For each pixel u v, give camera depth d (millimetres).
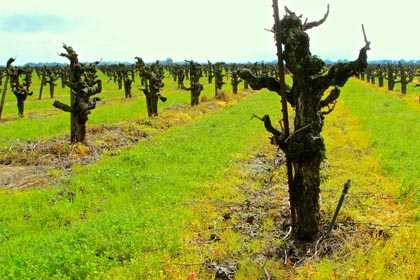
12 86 31688
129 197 11125
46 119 28766
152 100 27859
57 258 6898
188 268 7055
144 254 7375
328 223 8734
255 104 36531
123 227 8234
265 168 14609
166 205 10094
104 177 12992
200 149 16766
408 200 9852
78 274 6578
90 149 18547
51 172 14719
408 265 6938
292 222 8391
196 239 8320
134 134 22688
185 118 29516
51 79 54281
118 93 56219
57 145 18047
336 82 7477
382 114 28094
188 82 80250
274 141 7945
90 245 7590
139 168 14234
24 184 13500
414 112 30078
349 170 13625
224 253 7629
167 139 19766
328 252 7703
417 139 19016
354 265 7043
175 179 12398
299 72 7512
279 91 8133
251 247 7941
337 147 17375
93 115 29688
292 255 7684
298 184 7926
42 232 9156
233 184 12203
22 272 6363
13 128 23797
